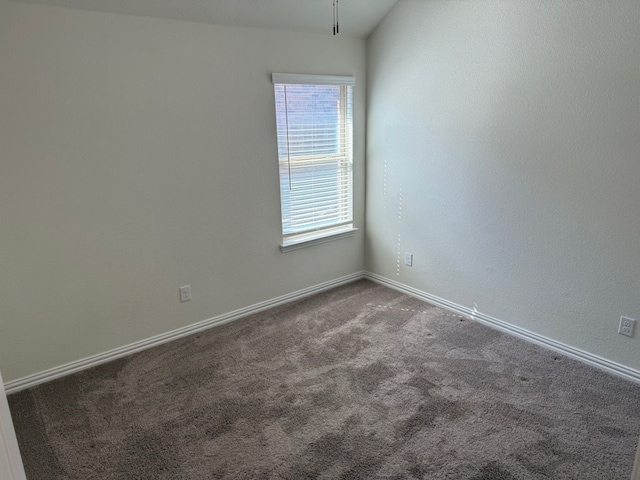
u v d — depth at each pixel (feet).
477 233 9.59
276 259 10.82
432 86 9.76
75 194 7.71
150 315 9.08
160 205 8.70
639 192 6.98
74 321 8.18
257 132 9.70
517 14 7.93
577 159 7.62
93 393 7.58
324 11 9.39
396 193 11.32
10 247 7.29
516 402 7.03
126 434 6.51
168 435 6.47
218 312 10.09
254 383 7.73
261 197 10.15
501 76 8.42
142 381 7.90
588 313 8.00
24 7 6.69
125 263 8.54
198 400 7.29
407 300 11.25
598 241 7.62
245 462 5.90
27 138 7.07
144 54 7.89
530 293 8.84
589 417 6.64
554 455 5.90
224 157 9.32
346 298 11.46
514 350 8.68
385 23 10.43
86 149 7.65
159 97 8.22
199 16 8.24
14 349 7.66
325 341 9.18
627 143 6.97
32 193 7.30
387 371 8.00
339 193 11.84
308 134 10.71
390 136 11.09
